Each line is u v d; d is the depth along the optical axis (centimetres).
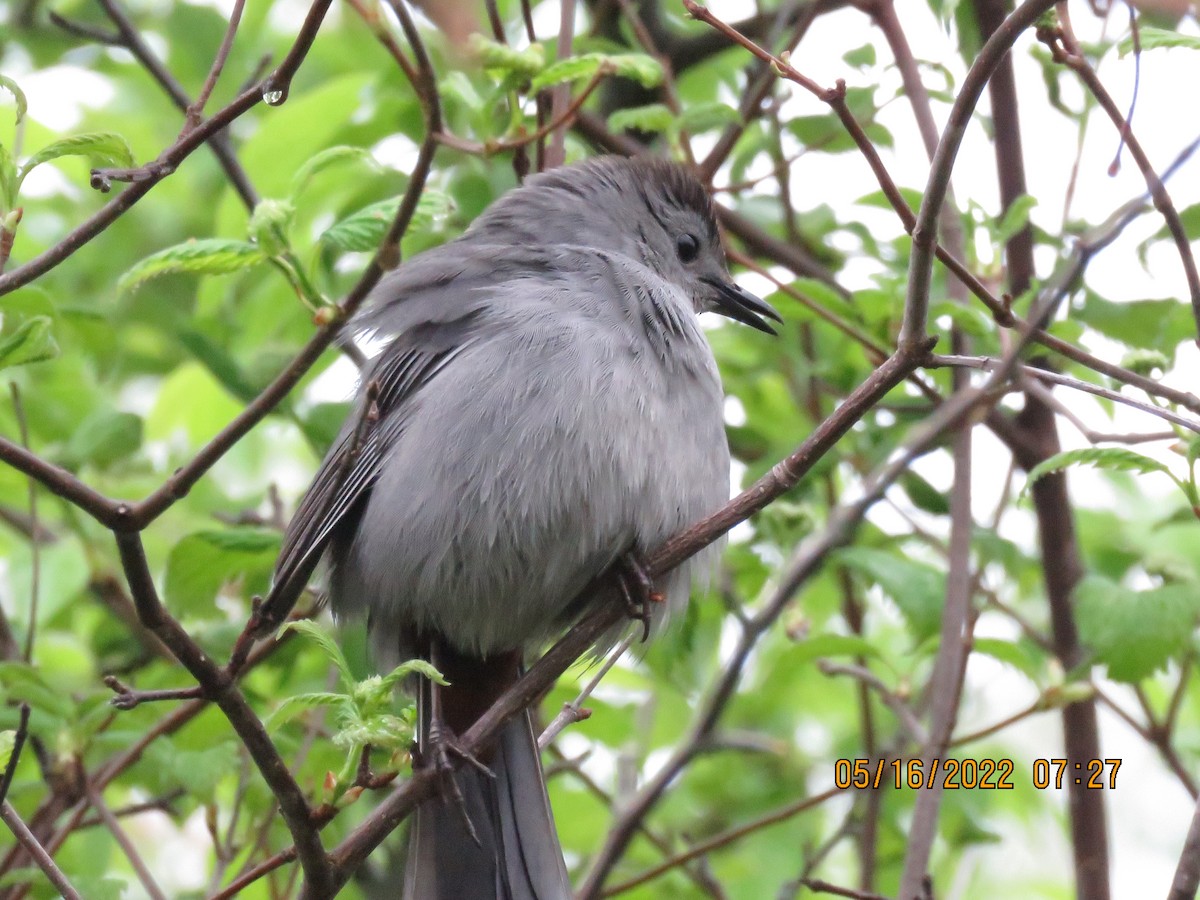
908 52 906
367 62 1268
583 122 1054
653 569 726
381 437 778
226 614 924
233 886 606
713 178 1005
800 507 945
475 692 820
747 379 1102
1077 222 933
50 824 820
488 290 797
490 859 739
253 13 1269
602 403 752
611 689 1180
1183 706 1272
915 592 856
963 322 762
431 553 759
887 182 642
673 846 1142
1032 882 1272
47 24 1296
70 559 994
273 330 1075
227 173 996
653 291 801
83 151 575
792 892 944
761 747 931
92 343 984
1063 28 667
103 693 816
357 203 1045
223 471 1248
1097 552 1117
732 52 1145
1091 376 886
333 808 569
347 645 929
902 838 1022
